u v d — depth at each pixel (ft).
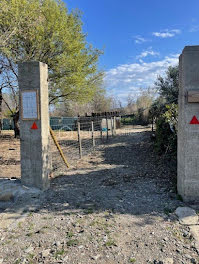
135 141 37.65
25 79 13.52
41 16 30.76
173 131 19.21
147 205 11.36
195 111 11.00
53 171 18.86
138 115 84.53
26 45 36.14
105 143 37.32
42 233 9.05
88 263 7.19
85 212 10.82
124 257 7.44
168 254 7.54
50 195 13.16
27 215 10.71
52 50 36.24
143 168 19.04
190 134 11.13
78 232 9.04
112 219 10.03
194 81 10.87
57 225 9.66
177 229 9.07
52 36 35.63
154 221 9.75
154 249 7.82
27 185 14.12
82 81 40.83
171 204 11.32
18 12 28.09
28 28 29.50
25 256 7.62
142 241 8.30
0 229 9.50
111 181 15.66
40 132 13.56
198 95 10.70
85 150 30.45
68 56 37.81
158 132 23.24
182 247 7.91
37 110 13.43
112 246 8.04
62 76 39.60
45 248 8.04
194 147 11.15
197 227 9.16
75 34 40.19
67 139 43.98
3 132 61.31
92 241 8.37
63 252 7.77
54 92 41.86
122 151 28.66
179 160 12.15
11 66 35.06
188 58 10.82
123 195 12.87
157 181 15.14
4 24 27.63
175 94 50.96
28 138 13.83
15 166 22.09
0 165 22.54
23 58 35.19
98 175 17.44
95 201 12.13
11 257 7.60
